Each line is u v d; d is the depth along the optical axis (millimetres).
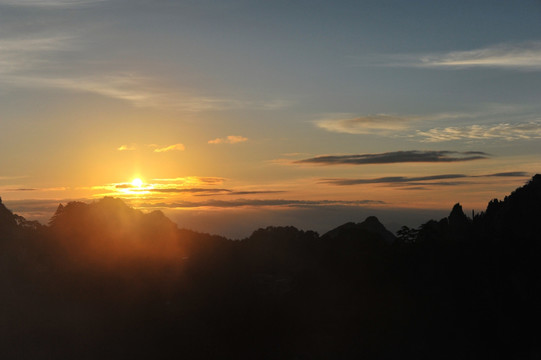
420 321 95438
